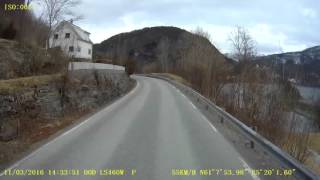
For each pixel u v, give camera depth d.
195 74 52.06
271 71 24.14
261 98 19.86
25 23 30.92
